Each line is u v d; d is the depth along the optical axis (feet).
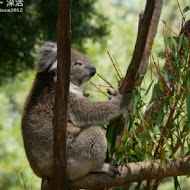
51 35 58.13
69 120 33.68
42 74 35.32
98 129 32.07
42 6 58.29
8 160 66.49
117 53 44.91
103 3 92.48
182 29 31.60
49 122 32.55
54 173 29.22
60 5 24.23
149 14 27.71
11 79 61.82
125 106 32.07
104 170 30.73
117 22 82.79
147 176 29.73
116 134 31.91
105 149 31.45
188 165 29.22
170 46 31.94
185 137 29.66
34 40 58.03
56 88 26.71
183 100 29.25
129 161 31.83
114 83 38.09
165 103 29.25
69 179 31.42
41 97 33.91
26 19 57.93
